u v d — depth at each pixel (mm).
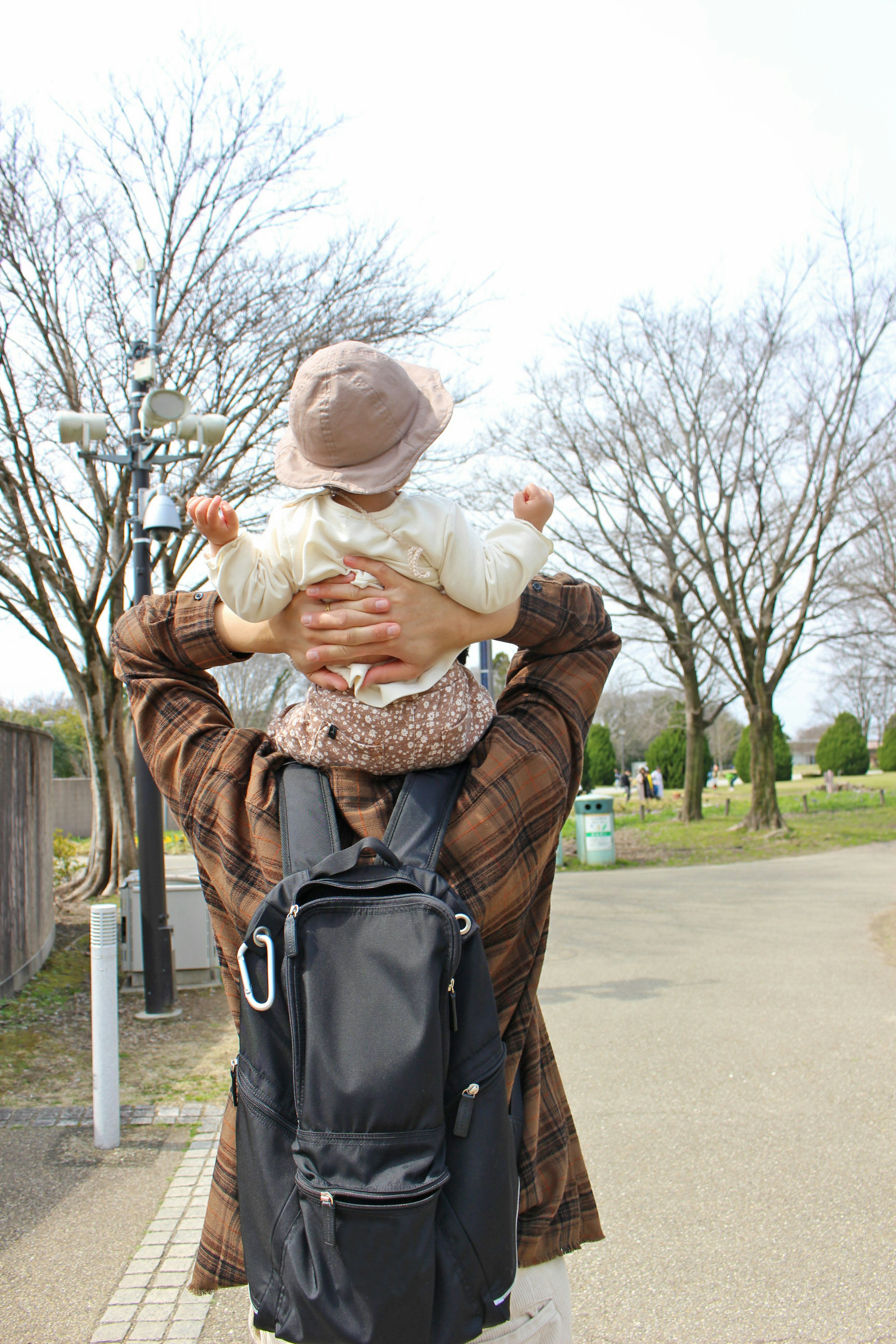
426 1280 1111
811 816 27531
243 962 1263
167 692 1641
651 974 8133
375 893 1243
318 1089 1163
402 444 1367
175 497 13094
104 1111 4605
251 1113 1233
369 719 1384
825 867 16266
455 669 1494
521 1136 1433
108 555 13875
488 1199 1185
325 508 1372
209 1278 1452
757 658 22547
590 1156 4355
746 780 47125
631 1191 3973
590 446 21266
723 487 21297
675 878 15406
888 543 22531
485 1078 1216
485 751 1470
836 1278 3258
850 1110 4801
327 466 1363
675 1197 3900
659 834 23453
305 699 1553
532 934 1503
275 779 1507
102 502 13367
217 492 13555
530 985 1492
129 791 14555
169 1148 4598
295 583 1389
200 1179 4230
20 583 13539
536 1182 1445
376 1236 1107
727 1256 3426
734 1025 6434
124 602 14117
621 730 60750
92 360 12820
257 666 33750
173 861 17453
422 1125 1145
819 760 53781
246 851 1440
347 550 1347
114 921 4688
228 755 1548
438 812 1379
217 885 1462
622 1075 5480
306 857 1352
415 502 1378
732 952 9008
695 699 25922
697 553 22234
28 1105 5203
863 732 58031
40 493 13172
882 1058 5602
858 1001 6977
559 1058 5855
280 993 1246
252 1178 1221
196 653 1614
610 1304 3146
